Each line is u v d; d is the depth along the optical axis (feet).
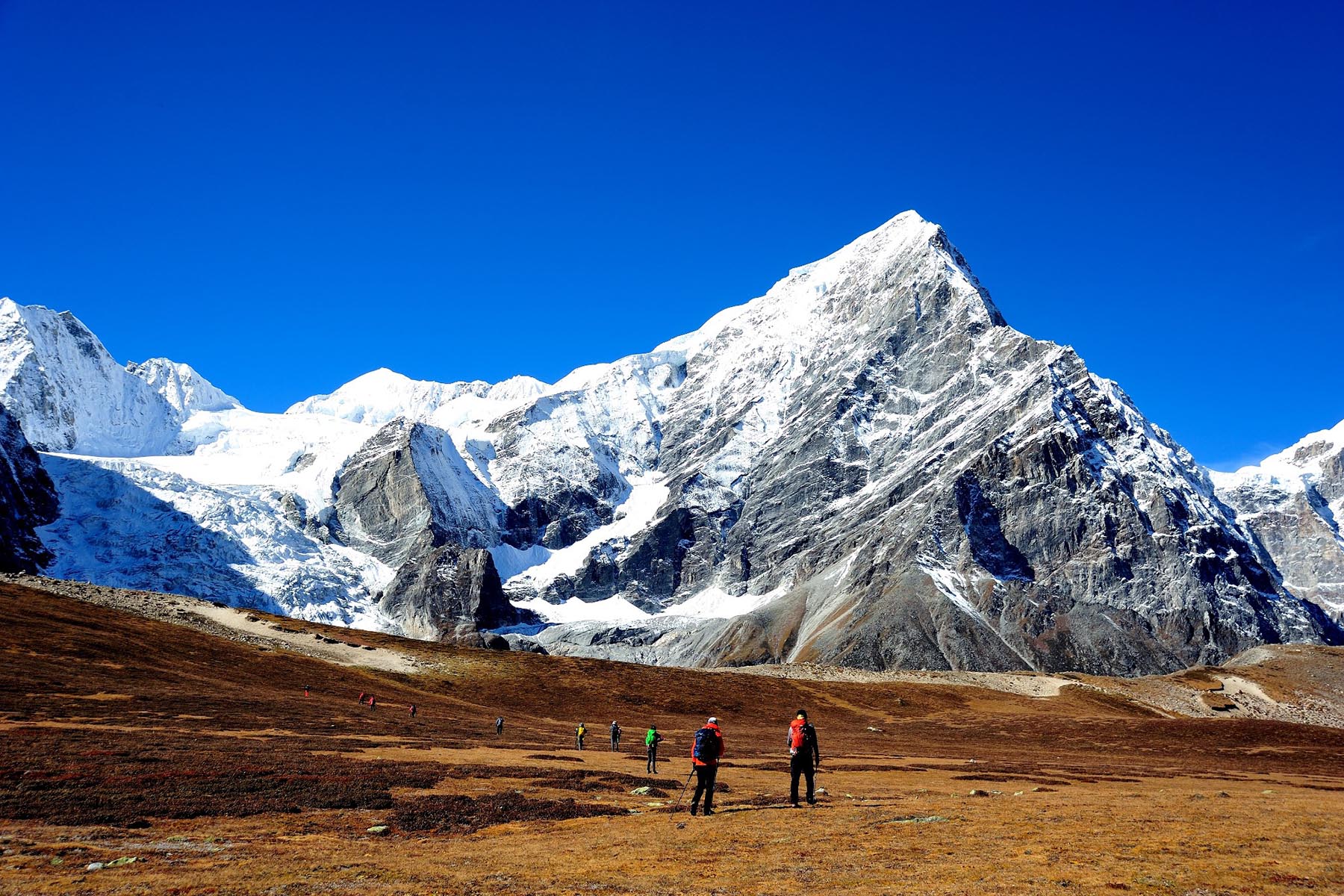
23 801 107.24
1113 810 121.90
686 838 95.09
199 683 324.19
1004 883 72.49
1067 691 626.64
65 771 129.80
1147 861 81.87
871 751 321.73
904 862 81.10
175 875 75.05
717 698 515.09
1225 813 118.93
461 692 443.32
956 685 633.20
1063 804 131.23
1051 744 427.33
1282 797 164.25
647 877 75.72
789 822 105.91
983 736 450.71
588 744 281.95
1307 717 626.23
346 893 68.90
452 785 143.43
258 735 210.79
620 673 536.83
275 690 351.05
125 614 443.73
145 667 335.67
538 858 84.84
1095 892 69.72
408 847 92.27
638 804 129.70
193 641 416.46
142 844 89.76
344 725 255.50
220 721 233.14
